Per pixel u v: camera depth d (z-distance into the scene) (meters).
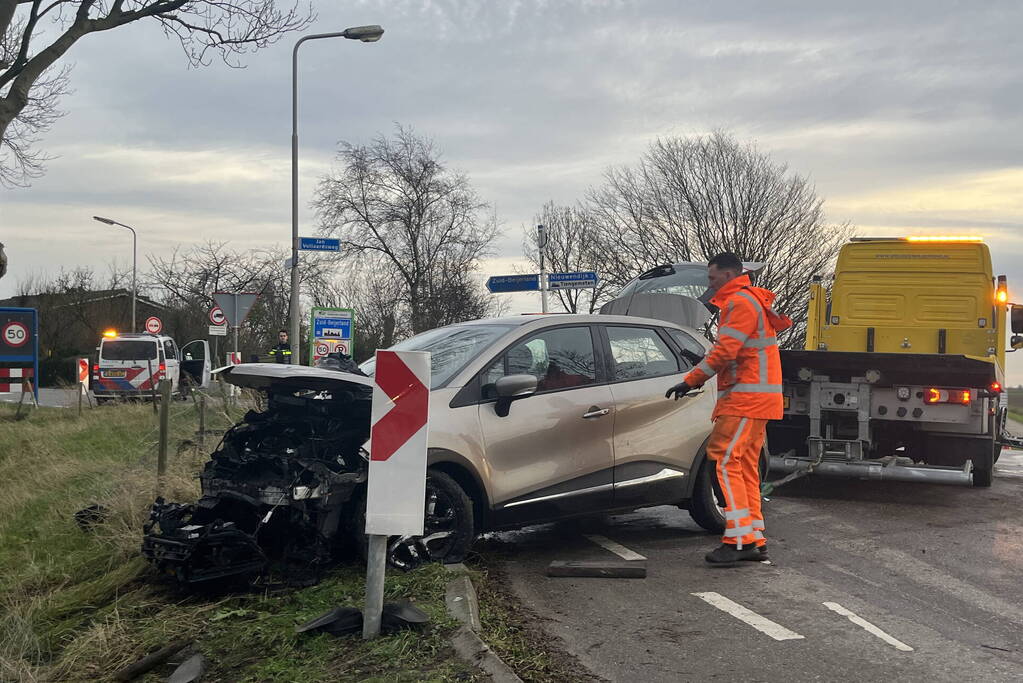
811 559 6.70
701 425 7.32
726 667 4.50
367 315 45.84
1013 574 6.32
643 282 13.55
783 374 9.53
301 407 5.96
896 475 8.97
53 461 12.12
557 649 4.73
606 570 6.14
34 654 5.18
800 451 9.73
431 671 4.20
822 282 12.49
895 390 9.25
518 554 6.80
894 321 11.95
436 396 6.12
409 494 4.57
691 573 6.28
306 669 4.37
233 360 20.44
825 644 4.85
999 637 5.00
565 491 6.55
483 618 5.08
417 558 5.84
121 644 5.08
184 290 48.41
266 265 47.44
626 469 6.86
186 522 5.82
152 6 15.56
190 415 16.25
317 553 5.59
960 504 9.02
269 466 5.68
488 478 6.18
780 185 36.78
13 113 14.66
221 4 16.06
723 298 6.48
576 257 42.31
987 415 9.23
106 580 6.26
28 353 20.02
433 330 7.33
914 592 5.86
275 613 5.27
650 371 7.20
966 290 11.73
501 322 6.93
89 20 14.97
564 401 6.60
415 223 42.88
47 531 8.19
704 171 36.88
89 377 26.22
